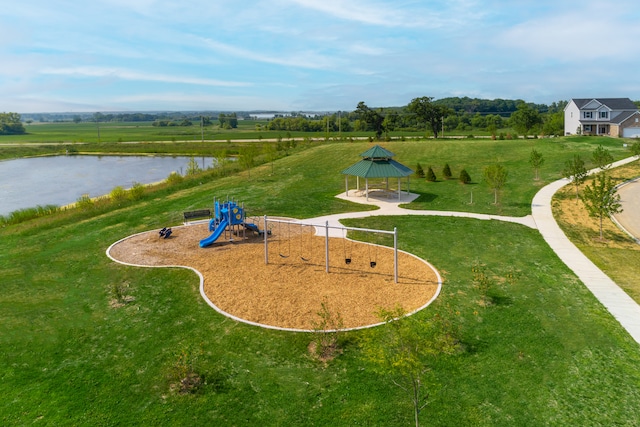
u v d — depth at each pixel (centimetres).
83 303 1744
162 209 3253
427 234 2486
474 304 1641
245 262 2105
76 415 1124
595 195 2416
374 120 9044
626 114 7431
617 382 1200
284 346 1390
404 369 1001
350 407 1127
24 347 1443
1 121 18412
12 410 1142
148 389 1220
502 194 3456
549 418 1077
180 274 1964
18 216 3462
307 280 1881
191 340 1441
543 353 1335
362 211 3052
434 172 4506
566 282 1828
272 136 12600
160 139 13075
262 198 3516
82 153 10025
